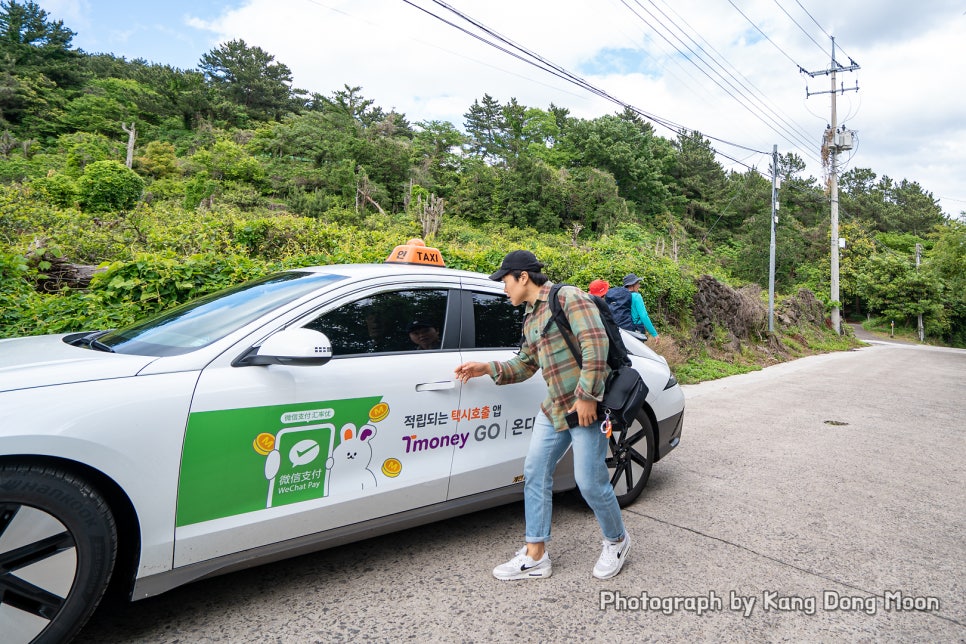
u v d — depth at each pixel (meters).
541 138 84.38
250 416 2.25
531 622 2.37
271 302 2.63
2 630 1.77
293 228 8.38
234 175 50.72
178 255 7.09
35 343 2.59
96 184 22.55
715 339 14.25
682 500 3.98
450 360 2.92
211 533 2.16
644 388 2.56
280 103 86.19
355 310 2.70
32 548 1.81
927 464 5.20
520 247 12.81
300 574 2.72
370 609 2.43
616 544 2.79
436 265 3.45
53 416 1.84
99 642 2.11
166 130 70.12
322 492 2.44
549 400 2.68
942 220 82.69
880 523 3.65
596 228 54.97
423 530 3.30
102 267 5.75
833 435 6.36
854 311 54.81
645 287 11.70
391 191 54.53
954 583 2.85
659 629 2.35
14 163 42.50
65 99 66.56
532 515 2.75
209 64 87.81
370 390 2.58
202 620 2.29
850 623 2.45
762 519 3.65
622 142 68.31
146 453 2.01
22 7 75.75
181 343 2.43
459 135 75.44
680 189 72.56
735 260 50.72
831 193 30.16
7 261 5.27
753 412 7.73
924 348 32.91
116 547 1.99
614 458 3.62
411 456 2.74
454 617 2.39
